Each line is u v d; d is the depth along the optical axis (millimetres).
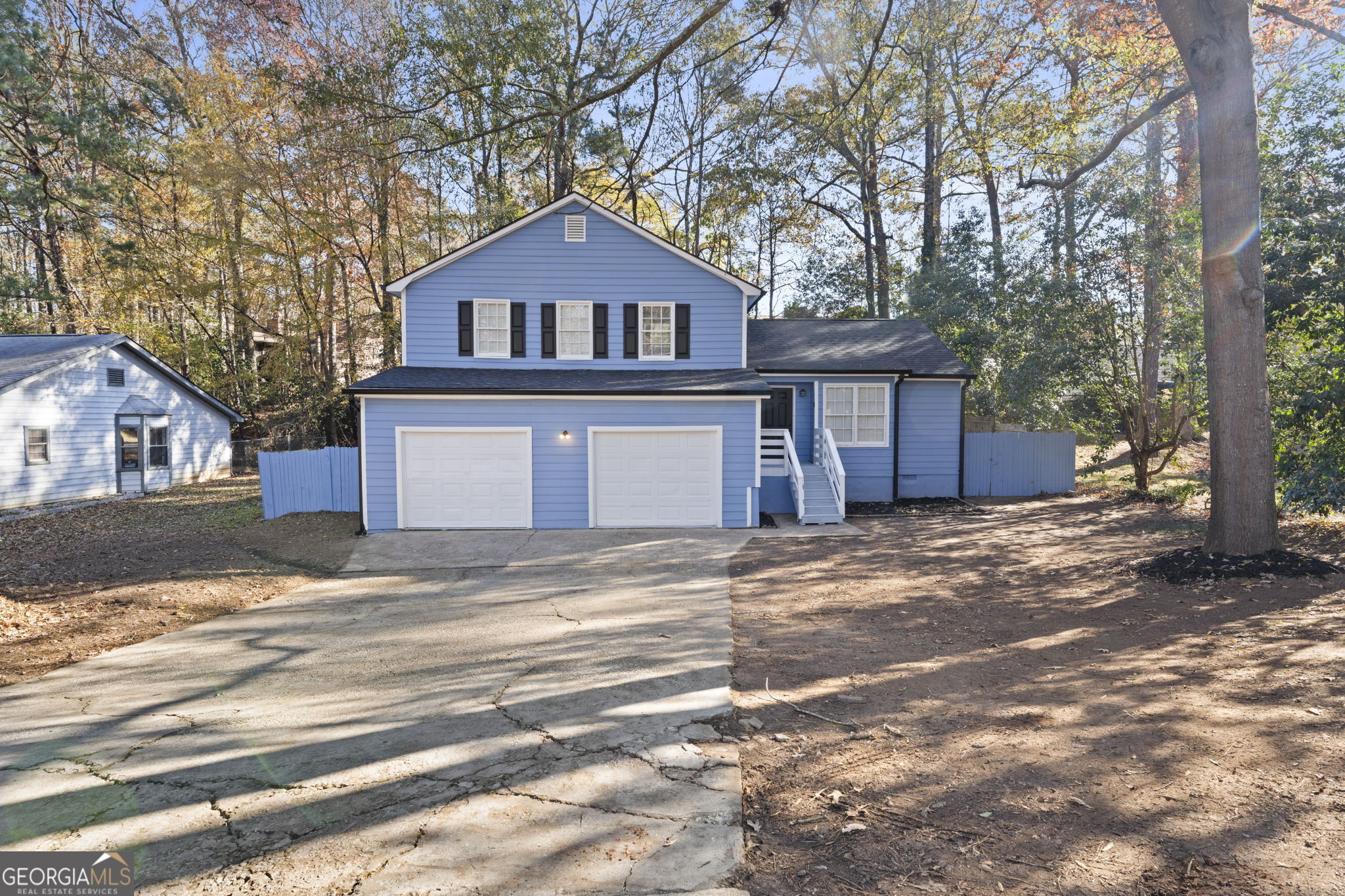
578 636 8477
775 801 4496
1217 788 4422
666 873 3748
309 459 18828
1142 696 6016
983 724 5574
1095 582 10234
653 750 5270
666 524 16422
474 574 12305
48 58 18406
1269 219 14336
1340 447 11844
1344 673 6238
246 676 7219
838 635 8234
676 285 17938
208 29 22109
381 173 26547
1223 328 10023
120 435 23859
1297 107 14664
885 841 3996
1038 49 21562
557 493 16250
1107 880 3570
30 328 31984
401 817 4352
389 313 30547
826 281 33844
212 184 27469
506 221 28969
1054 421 23531
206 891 3625
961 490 20625
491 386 15977
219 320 34750
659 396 16172
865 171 32469
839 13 16031
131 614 9641
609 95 9305
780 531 15797
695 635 8367
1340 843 3799
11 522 18281
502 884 3662
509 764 5074
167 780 4898
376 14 27375
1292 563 9594
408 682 6980
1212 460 10375
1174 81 18547
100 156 18438
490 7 26438
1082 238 20516
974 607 9273
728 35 25234
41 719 6059
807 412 19922
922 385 20438
